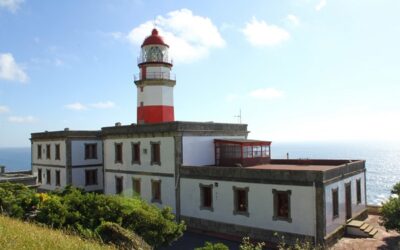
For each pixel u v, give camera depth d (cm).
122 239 1580
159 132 3061
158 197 3097
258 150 3156
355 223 2503
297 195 2248
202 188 2761
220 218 2634
